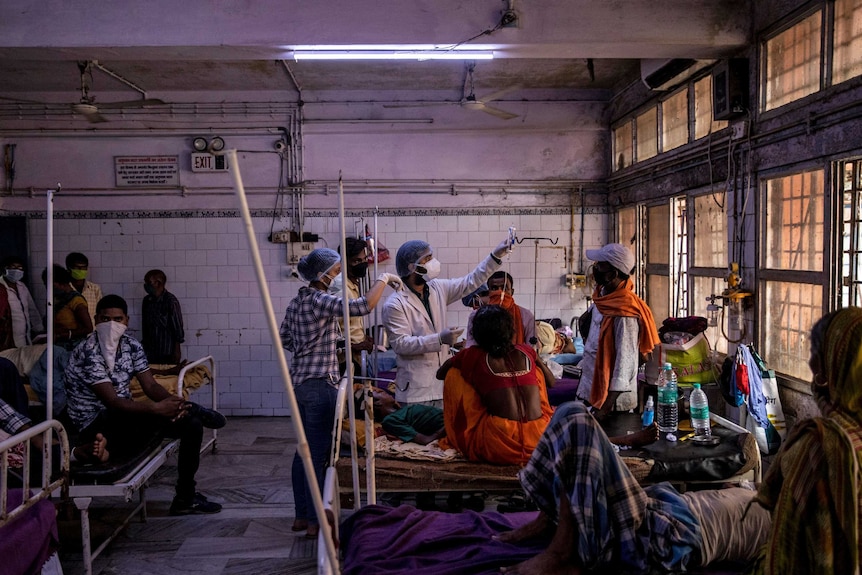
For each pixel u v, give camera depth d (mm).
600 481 2475
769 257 4824
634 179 7148
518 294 8023
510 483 3598
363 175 7879
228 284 7848
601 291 4355
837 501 1714
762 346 4875
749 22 4918
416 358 4266
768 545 1855
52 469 3650
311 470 1706
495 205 7965
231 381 7898
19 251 7695
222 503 4934
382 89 7730
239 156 7816
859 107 3771
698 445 3777
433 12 4926
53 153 7719
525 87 7750
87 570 3617
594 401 4250
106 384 4098
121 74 7055
